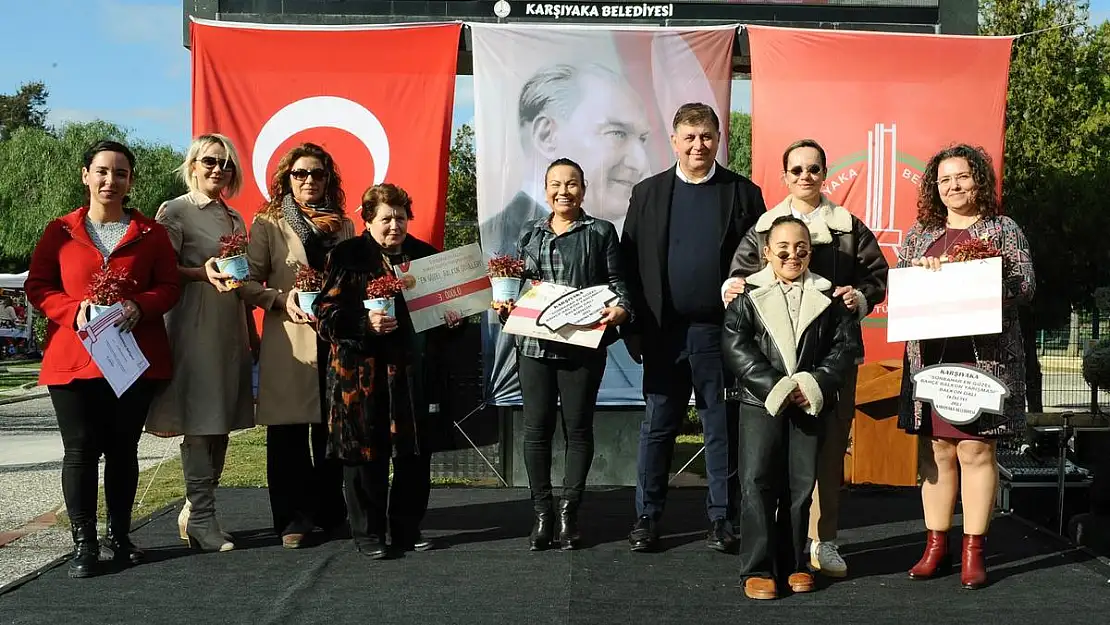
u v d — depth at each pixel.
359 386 4.46
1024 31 15.24
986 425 4.10
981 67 6.36
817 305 4.04
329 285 4.45
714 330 4.67
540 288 4.55
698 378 4.70
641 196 4.78
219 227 4.75
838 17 6.59
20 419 12.48
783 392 3.90
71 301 4.24
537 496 4.77
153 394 4.52
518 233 6.39
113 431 4.43
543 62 6.38
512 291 4.58
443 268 4.59
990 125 6.36
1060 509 5.33
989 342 4.14
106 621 3.72
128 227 4.43
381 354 4.51
